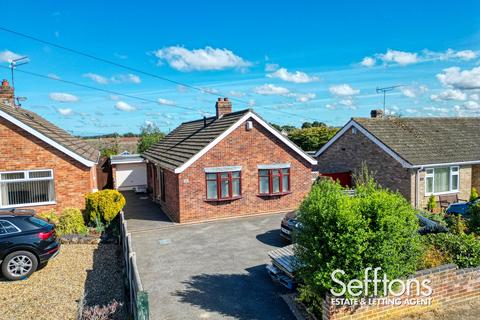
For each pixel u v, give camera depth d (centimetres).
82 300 885
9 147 1627
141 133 5062
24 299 952
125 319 845
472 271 887
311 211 771
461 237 1015
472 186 2314
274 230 1619
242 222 1783
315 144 4291
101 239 1505
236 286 1014
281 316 843
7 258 1066
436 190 2116
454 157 2152
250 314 854
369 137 2255
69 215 1540
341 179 2428
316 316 803
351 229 707
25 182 1661
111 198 1620
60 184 1706
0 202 1627
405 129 2384
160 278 1080
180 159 1883
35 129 1648
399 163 2052
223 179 1872
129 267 960
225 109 2306
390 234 723
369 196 777
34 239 1097
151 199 2502
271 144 1977
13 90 2228
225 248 1368
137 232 1634
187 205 1797
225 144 1866
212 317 841
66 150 1697
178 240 1491
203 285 1024
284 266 959
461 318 804
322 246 739
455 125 2619
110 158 2930
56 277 1109
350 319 748
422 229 1216
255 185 1952
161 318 837
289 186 2034
